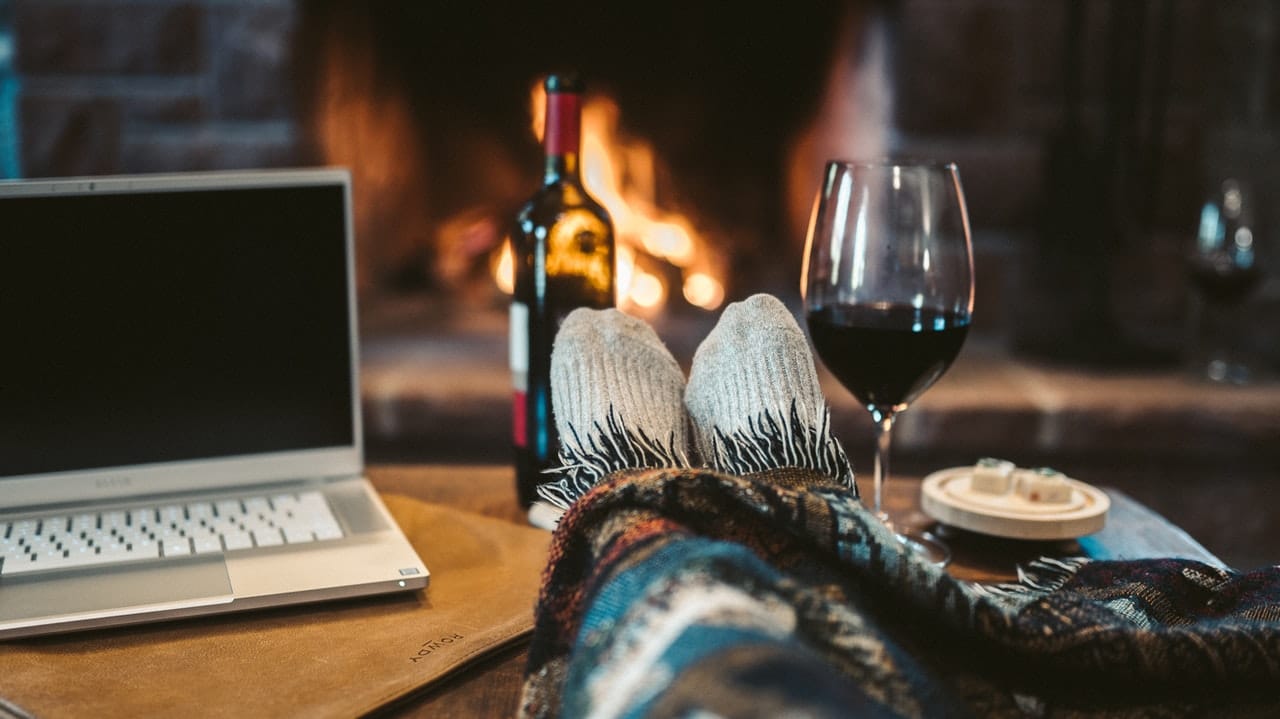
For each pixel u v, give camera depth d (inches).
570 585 19.4
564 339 26.4
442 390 72.2
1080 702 19.5
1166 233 83.0
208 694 19.6
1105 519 27.3
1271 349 84.4
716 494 19.6
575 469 23.9
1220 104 84.8
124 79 77.6
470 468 33.6
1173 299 84.1
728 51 90.9
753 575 16.1
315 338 29.4
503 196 92.9
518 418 29.5
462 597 23.9
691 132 92.1
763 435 24.0
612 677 13.9
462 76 91.1
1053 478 28.1
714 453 25.1
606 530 18.7
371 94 88.2
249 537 25.9
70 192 27.3
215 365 28.6
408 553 25.0
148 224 27.9
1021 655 19.1
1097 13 78.9
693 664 12.7
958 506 27.5
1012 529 26.6
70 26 76.9
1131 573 23.3
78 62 77.2
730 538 19.5
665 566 16.1
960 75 78.8
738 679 12.3
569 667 17.1
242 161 78.4
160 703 19.3
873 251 25.1
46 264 27.3
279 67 77.4
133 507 27.9
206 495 28.7
